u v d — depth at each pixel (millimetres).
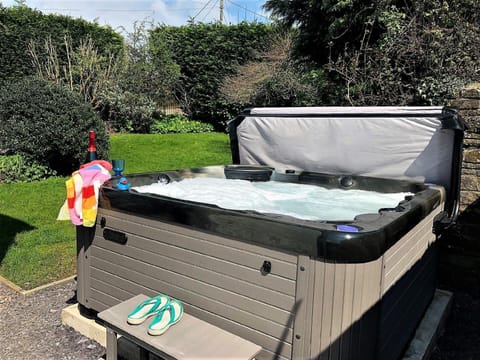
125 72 10328
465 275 2992
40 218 4289
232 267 1657
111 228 2145
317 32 7281
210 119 11766
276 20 8539
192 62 11492
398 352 1914
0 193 5137
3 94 5852
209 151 7977
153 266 1958
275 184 3393
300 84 8000
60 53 9469
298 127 3166
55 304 2646
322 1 6680
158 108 11148
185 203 1804
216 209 1690
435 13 4656
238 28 11117
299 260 1470
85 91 9531
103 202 2162
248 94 9789
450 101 2984
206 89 11523
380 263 1513
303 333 1480
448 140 2551
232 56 11234
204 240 1738
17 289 2834
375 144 2832
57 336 2270
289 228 1479
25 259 3273
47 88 5977
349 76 5656
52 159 6172
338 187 3109
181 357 1452
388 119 2732
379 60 4949
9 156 5883
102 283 2230
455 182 2578
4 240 3650
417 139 2664
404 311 1930
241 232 1607
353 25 6367
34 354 2088
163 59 10977
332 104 6676
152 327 1611
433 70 4340
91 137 2570
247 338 1637
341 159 3051
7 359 2039
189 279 1812
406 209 1838
